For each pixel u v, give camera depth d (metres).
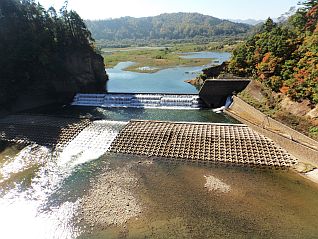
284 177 40.16
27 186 40.78
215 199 36.22
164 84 102.25
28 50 81.19
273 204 35.03
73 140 53.94
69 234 31.64
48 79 84.81
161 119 65.62
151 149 48.75
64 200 37.34
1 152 51.88
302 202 35.25
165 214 33.91
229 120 62.94
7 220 34.03
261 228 31.41
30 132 57.97
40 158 48.97
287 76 59.25
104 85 103.62
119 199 36.94
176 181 40.31
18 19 83.25
